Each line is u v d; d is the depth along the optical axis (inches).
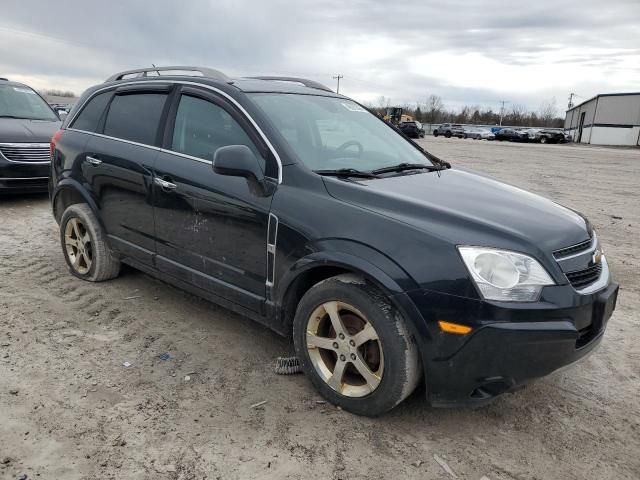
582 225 124.0
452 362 102.2
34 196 338.0
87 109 189.0
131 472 97.1
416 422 116.3
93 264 182.9
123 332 152.1
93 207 176.4
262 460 102.1
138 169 156.8
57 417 111.6
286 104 146.7
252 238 128.3
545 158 962.7
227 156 120.1
